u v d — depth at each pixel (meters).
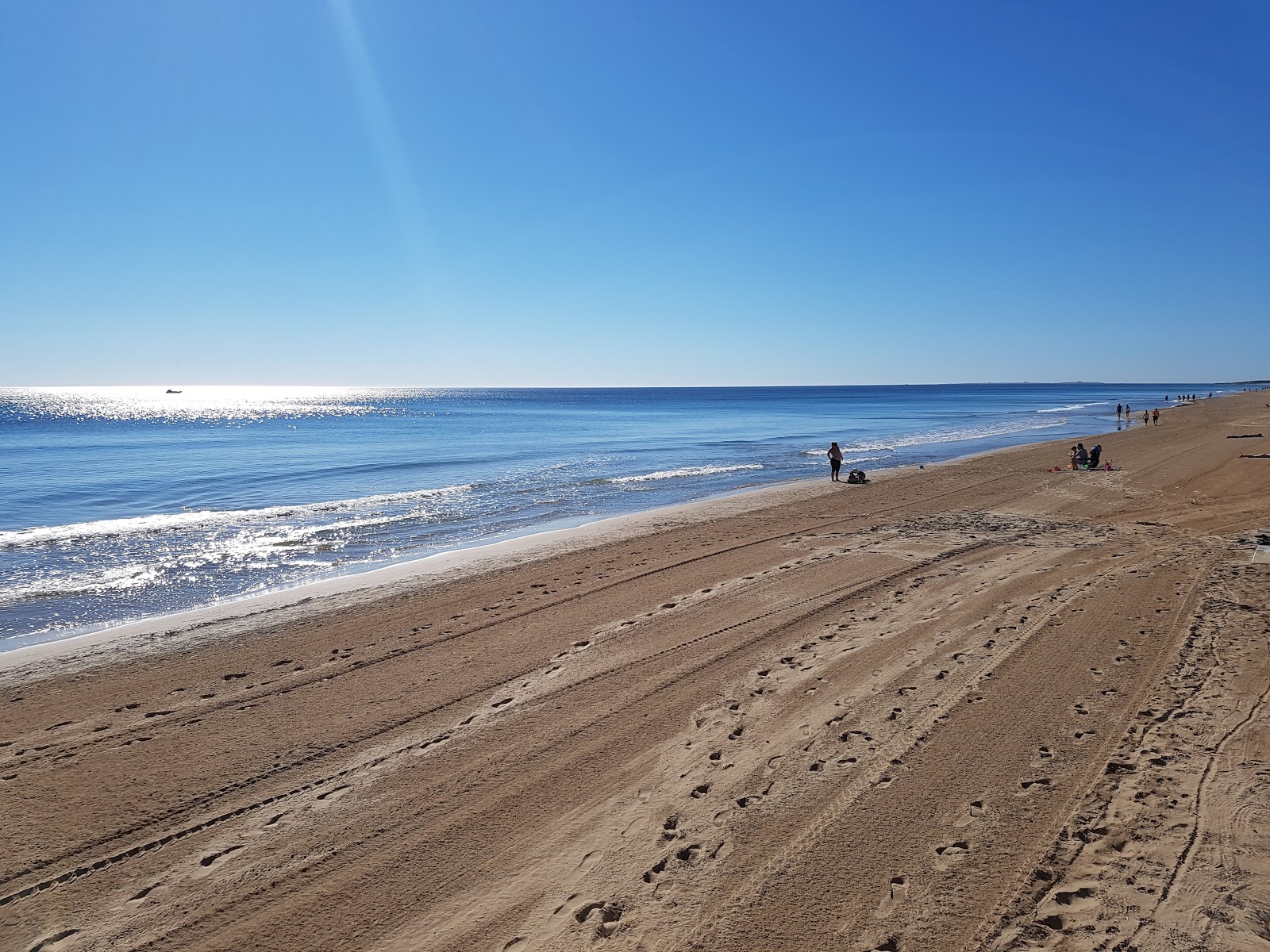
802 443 44.62
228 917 4.28
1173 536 13.03
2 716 7.23
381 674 8.07
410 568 13.42
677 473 29.78
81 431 58.78
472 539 17.09
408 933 4.08
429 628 9.73
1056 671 6.98
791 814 4.93
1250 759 5.05
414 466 33.41
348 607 10.84
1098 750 5.41
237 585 13.02
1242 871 3.91
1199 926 3.55
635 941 3.86
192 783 5.82
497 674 7.93
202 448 42.44
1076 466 24.53
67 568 14.37
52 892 4.54
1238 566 10.34
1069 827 4.51
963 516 16.66
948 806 4.87
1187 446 29.16
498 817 5.18
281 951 3.99
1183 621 8.11
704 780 5.49
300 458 36.97
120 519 20.23
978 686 6.76
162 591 12.70
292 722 6.90
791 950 3.71
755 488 24.11
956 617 8.91
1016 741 5.68
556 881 4.43
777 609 9.79
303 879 4.59
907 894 4.05
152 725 6.92
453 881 4.50
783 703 6.77
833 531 15.46
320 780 5.82
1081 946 3.53
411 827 5.11
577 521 19.27
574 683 7.57
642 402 143.12
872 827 4.69
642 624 9.45
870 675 7.25
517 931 4.03
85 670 8.43
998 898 3.95
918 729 6.00
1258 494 16.97
